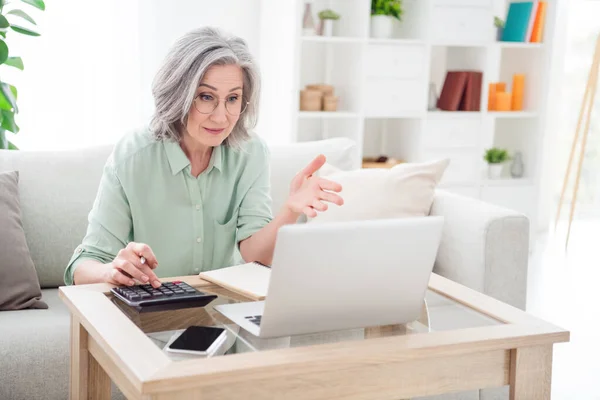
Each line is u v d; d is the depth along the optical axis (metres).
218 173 2.07
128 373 1.20
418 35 4.30
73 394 1.55
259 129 4.44
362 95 4.16
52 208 2.47
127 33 3.90
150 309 1.49
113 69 3.90
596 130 5.30
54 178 2.51
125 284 1.63
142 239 2.04
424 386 1.36
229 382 1.20
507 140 4.86
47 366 1.99
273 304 1.32
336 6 4.36
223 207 2.10
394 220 1.37
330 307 1.37
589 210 5.47
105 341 1.30
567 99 5.34
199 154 2.04
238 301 1.56
